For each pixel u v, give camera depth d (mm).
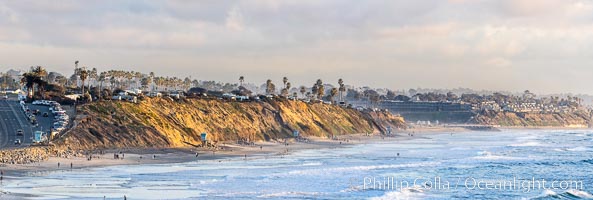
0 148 174375
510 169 194000
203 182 147500
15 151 166250
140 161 187375
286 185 145375
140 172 163000
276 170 176000
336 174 168500
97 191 130250
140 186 139125
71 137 198375
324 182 151625
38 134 188125
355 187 143750
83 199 120750
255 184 145875
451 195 137750
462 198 134125
